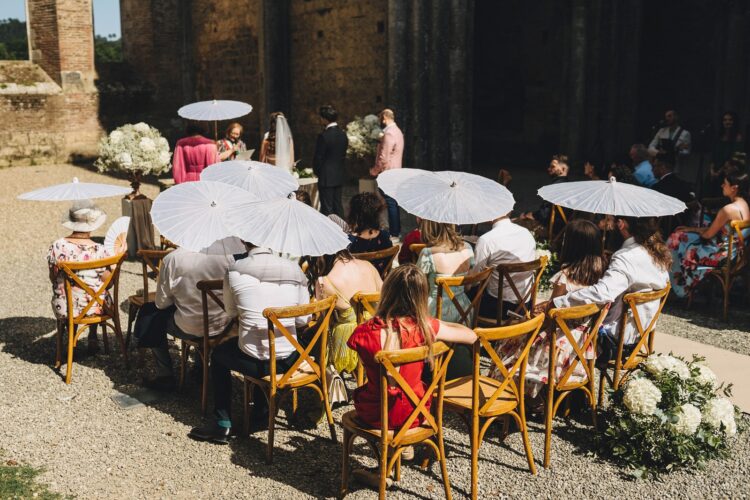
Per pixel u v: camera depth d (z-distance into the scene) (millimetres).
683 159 11906
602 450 4707
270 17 16109
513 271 5418
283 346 4684
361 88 14562
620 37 16469
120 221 6098
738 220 7168
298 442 4855
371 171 10273
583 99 16453
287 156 10758
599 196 5289
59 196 5797
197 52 19453
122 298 7762
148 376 5820
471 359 5254
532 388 4984
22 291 8180
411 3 12781
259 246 4449
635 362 5242
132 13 19234
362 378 5352
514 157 19984
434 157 13078
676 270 7707
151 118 19609
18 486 4164
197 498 4160
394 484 4316
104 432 4902
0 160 17344
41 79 18031
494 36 20047
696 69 20266
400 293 3945
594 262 5074
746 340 6703
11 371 5871
